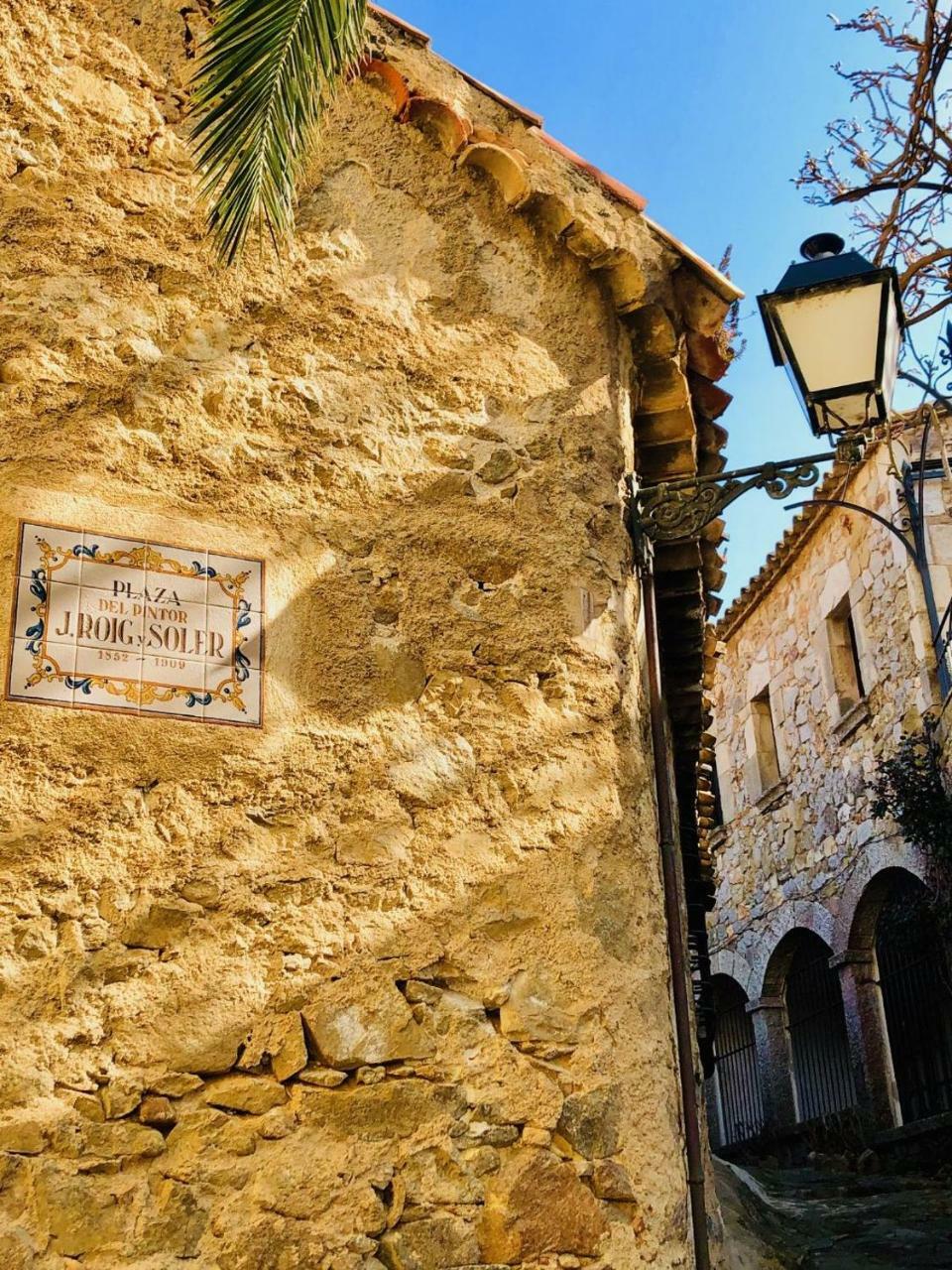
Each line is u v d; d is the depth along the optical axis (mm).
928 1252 8258
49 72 4465
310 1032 3848
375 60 4898
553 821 4410
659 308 5250
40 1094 3490
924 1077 12516
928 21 8633
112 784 3826
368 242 4816
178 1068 3660
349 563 4398
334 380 4586
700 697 7344
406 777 4234
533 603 4648
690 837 9117
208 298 4484
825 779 14656
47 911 3648
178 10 4738
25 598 3883
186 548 4156
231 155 4215
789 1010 15758
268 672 4148
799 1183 11805
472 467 4715
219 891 3867
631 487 5148
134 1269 3418
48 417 4113
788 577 16250
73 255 4328
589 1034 4184
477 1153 3893
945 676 11406
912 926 12141
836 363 4715
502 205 5098
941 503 12570
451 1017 4020
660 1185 4141
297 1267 3576
